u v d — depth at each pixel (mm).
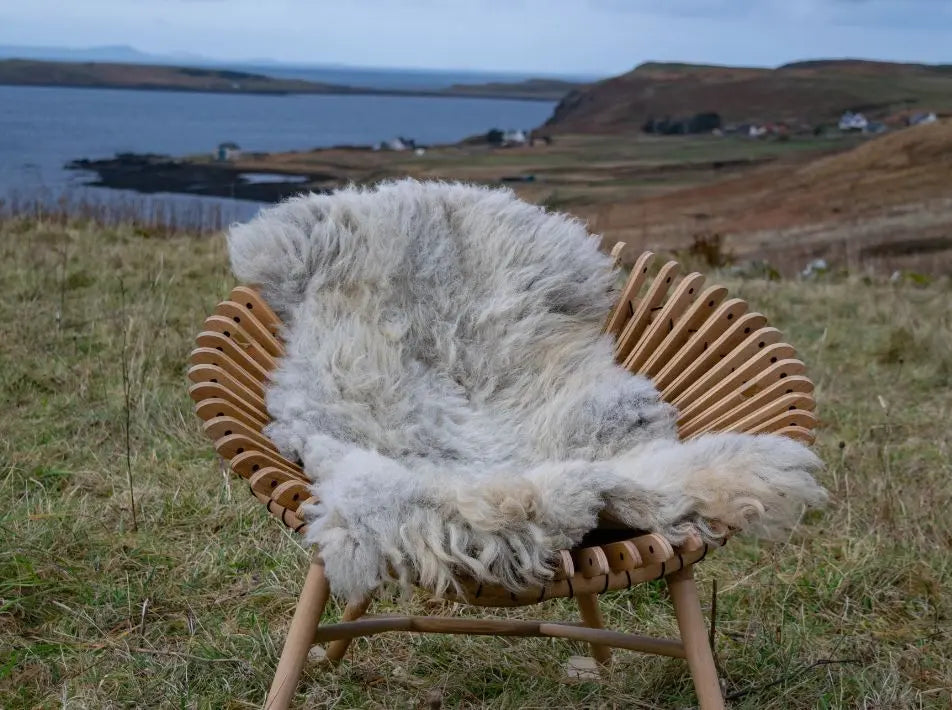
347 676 1990
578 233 2104
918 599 2328
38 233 6469
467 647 2098
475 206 2086
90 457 2996
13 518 2525
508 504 1329
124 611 2178
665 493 1429
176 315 4441
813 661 2055
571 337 2023
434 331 1978
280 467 1543
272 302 1909
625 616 2264
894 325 5121
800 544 2586
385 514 1339
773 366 1717
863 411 3754
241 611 2217
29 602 2168
